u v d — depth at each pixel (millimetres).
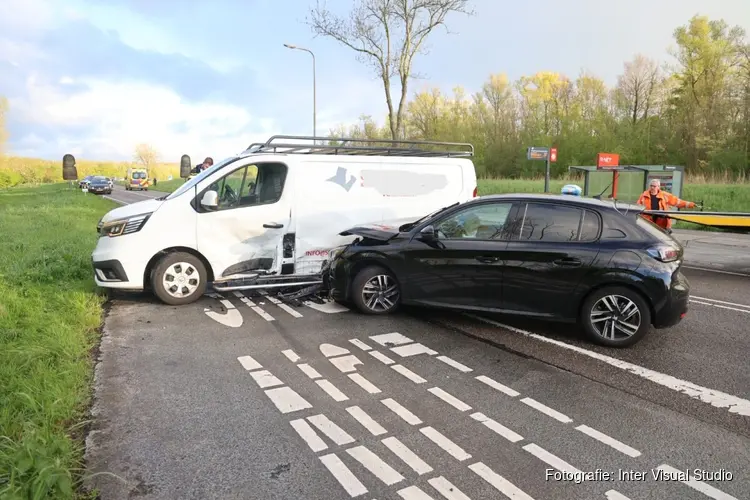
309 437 3404
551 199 5520
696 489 2885
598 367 4668
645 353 5039
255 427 3529
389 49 19969
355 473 3006
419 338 5438
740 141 32656
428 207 7918
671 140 37844
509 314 5551
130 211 6574
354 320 6059
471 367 4648
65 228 14508
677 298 5016
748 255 11211
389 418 3678
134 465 3061
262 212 6957
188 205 6645
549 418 3695
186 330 5641
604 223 5281
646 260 5035
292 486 2877
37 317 5496
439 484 2906
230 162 6895
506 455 3207
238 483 2898
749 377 4453
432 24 19656
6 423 3238
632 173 15969
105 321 5910
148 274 6645
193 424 3561
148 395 4008
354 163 7496
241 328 5734
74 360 4547
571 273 5219
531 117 47281
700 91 37562
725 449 3291
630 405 3906
